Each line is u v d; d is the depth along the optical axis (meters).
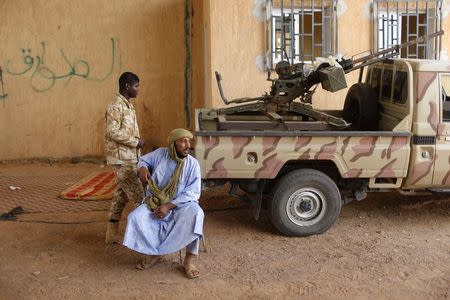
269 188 6.03
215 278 4.86
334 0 8.30
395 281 4.82
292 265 5.12
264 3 8.25
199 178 4.96
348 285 4.74
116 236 5.62
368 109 6.47
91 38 9.38
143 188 5.43
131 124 5.35
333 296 4.58
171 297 4.55
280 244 5.64
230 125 6.04
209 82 8.46
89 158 9.65
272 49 8.31
